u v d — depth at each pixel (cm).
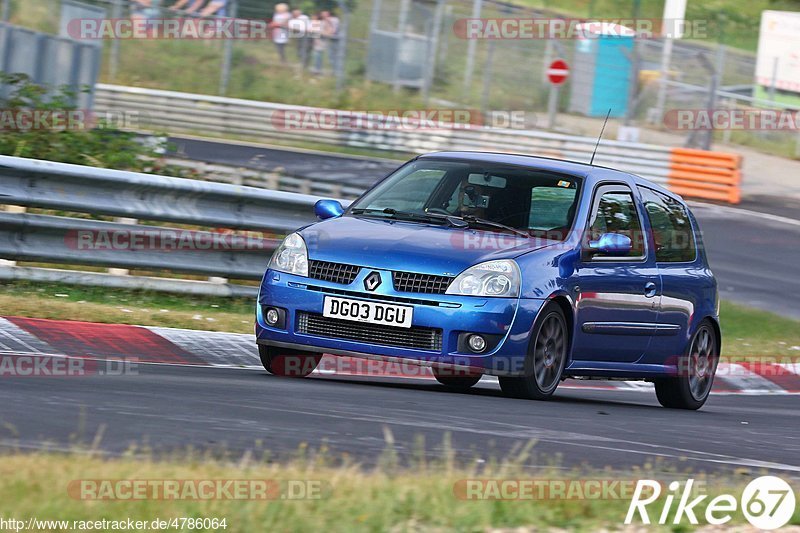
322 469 1534
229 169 5853
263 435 1852
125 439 1708
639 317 3031
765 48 12431
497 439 2053
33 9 11150
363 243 2689
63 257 3547
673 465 1962
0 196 3388
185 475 1421
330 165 9019
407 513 1355
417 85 11156
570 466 1853
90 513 1238
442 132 9844
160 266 3731
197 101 10150
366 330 2633
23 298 3275
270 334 2714
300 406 2233
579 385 3788
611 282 2916
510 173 2969
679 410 3256
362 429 2005
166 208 3725
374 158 9725
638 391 3847
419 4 11269
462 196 2902
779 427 3000
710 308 3362
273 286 2720
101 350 2952
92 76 6700
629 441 2250
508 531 1343
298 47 11194
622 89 11606
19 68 6544
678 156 9444
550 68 10531
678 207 3378
